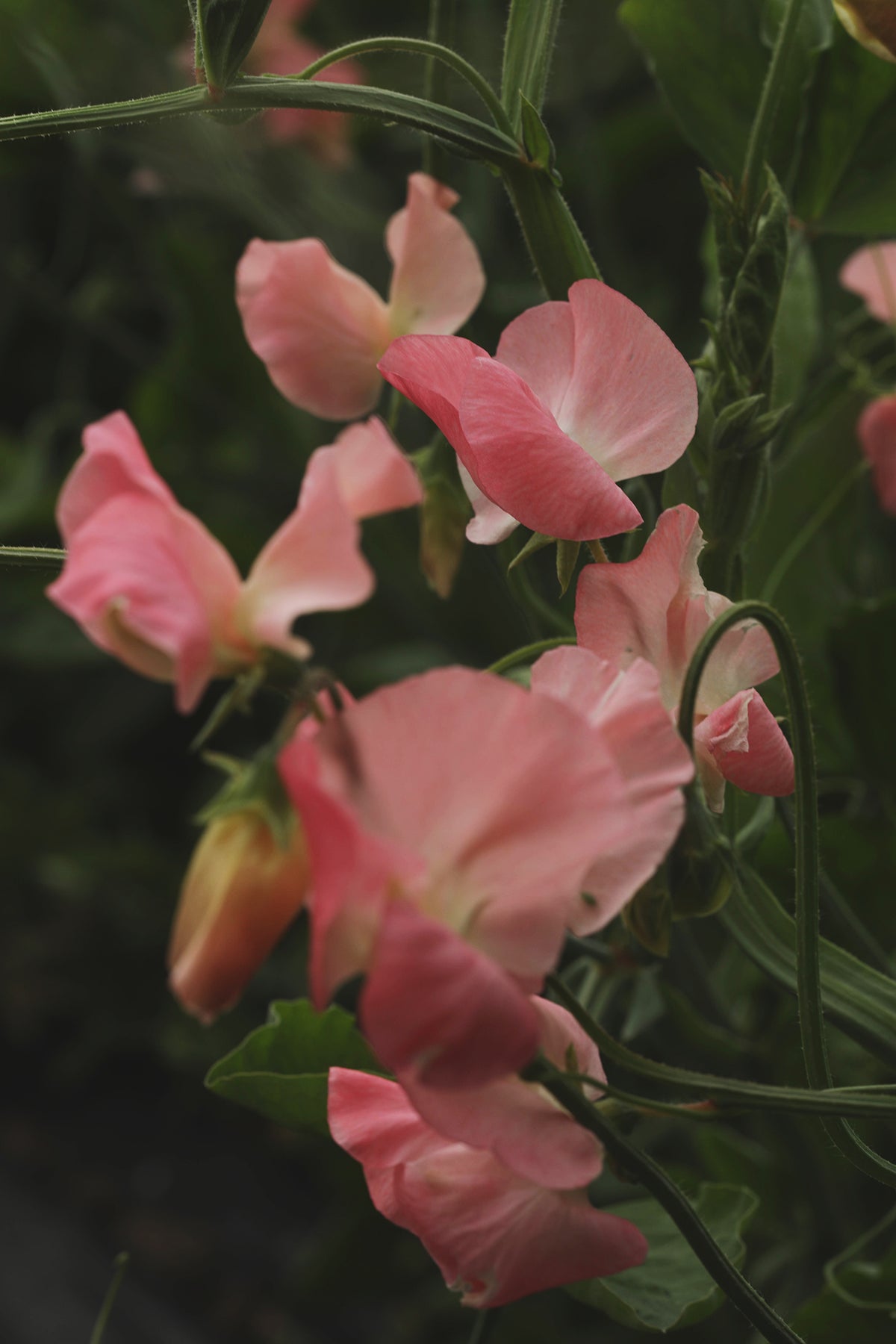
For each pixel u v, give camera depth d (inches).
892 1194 30.6
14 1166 63.9
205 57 18.6
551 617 22.6
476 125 19.6
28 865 65.8
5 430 75.4
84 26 46.6
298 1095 21.0
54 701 72.1
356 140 53.2
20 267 50.7
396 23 54.4
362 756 15.8
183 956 16.1
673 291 50.4
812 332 26.2
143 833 69.1
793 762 18.1
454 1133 16.5
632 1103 17.1
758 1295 17.4
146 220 51.9
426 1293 47.2
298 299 21.4
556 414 18.1
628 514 17.2
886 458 27.2
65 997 67.1
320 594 16.4
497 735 15.8
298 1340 52.8
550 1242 17.1
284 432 48.2
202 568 16.3
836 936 21.8
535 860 16.0
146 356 54.2
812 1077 18.0
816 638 27.4
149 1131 66.0
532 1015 15.7
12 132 18.6
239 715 65.8
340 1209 50.1
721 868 18.1
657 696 16.5
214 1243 58.6
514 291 38.6
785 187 23.4
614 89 51.3
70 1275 56.8
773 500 27.7
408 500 17.5
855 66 22.6
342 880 15.5
